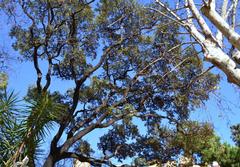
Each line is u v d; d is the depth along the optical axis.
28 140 8.82
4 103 8.86
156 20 18.92
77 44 21.33
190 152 20.70
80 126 21.09
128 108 20.44
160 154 21.67
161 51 19.53
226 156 20.22
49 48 21.36
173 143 21.36
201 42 9.33
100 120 20.73
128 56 21.50
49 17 20.67
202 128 20.64
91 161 20.78
